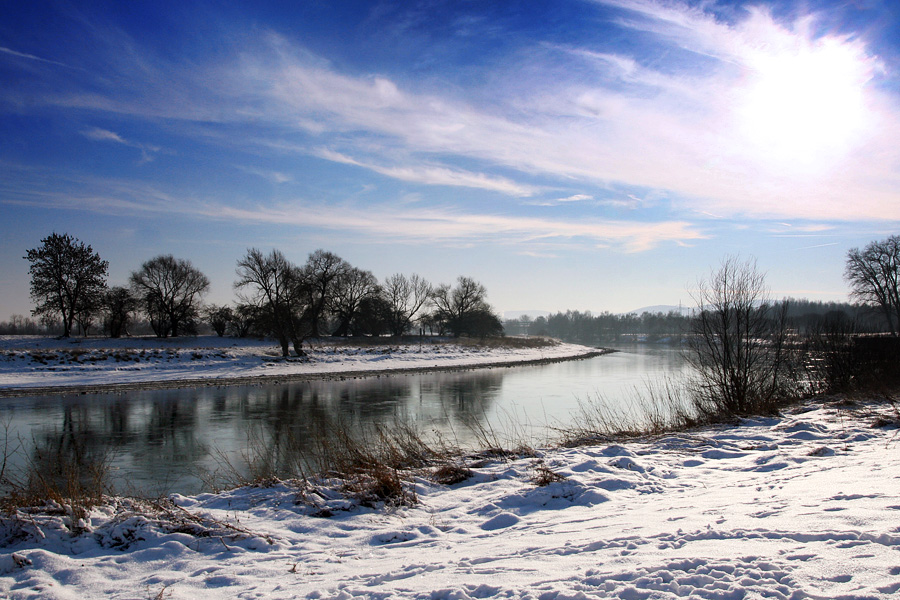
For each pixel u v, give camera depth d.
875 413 12.23
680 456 9.23
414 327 87.38
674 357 65.94
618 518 5.60
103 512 6.21
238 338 60.62
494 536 5.54
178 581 4.59
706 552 3.98
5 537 5.41
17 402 24.19
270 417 20.20
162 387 29.80
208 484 10.90
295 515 6.51
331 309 71.31
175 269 63.44
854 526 4.16
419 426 17.80
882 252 45.69
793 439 9.98
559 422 18.02
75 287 55.72
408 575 4.39
